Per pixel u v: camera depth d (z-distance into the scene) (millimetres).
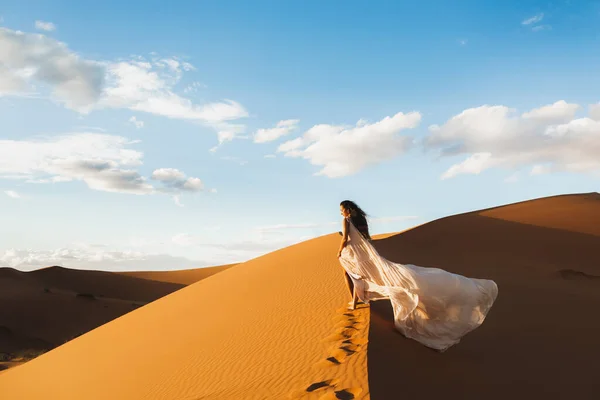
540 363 7902
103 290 76938
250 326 11344
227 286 18891
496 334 9586
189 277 99812
